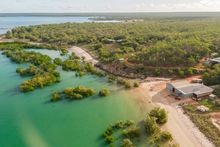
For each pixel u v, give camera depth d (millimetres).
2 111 65875
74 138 53625
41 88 82000
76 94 74188
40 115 63969
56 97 72875
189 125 57594
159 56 102000
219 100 68875
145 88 82250
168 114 63312
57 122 60500
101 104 70188
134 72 97375
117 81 88438
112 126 57406
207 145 50188
